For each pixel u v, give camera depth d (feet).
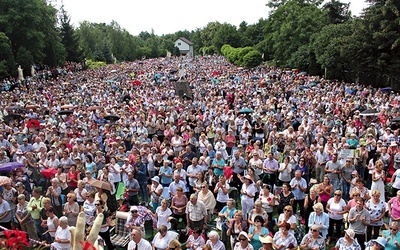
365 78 143.02
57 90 126.41
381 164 37.47
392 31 123.03
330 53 148.05
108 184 37.27
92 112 79.20
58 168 42.60
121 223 34.68
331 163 41.60
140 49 448.24
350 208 32.24
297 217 36.24
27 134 61.72
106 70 240.32
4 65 161.48
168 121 67.21
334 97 88.84
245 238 26.40
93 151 50.39
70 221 32.99
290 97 93.45
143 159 46.73
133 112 75.92
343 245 26.66
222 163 45.03
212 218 38.24
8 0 183.01
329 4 208.23
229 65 278.67
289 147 49.44
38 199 34.88
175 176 38.70
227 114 69.10
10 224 34.83
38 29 198.90
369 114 64.75
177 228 35.73
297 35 201.57
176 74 201.67
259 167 43.98
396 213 31.17
